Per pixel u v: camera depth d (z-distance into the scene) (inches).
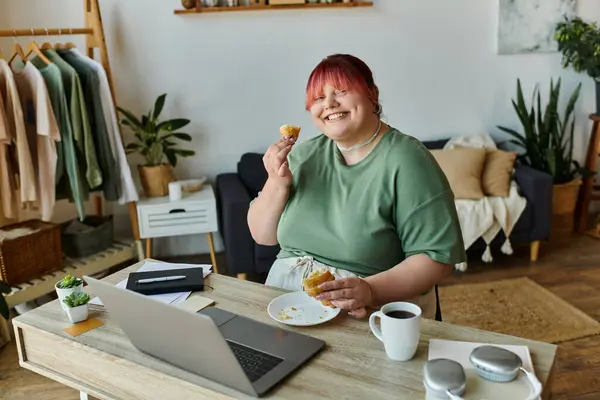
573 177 162.2
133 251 137.3
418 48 156.6
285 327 57.3
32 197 116.7
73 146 119.0
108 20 141.3
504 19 158.1
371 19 152.3
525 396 43.8
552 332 110.8
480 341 53.0
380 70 156.3
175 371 49.9
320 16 149.8
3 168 116.0
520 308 120.9
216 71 148.8
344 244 65.2
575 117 171.6
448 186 64.3
